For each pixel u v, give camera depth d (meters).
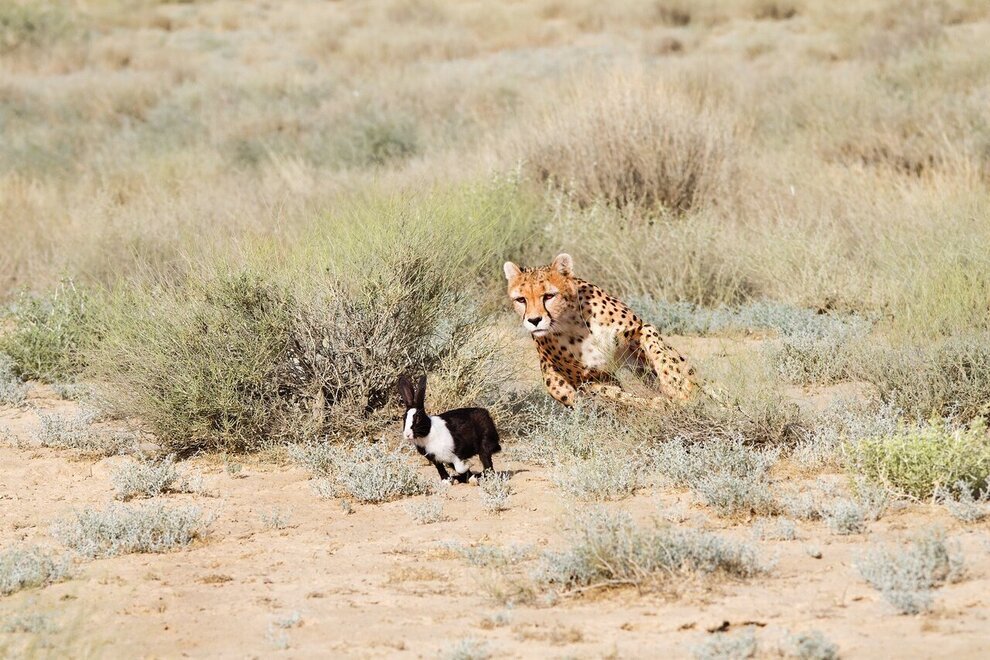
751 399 16.12
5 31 74.88
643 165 31.17
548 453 16.48
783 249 26.67
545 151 32.62
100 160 42.28
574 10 82.00
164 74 63.56
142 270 22.06
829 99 42.81
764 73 50.78
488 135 37.56
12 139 47.97
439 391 18.05
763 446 16.03
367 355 18.03
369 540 13.31
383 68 63.66
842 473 14.80
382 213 20.38
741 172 32.00
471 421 15.43
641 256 27.42
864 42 58.34
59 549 13.35
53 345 23.05
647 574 11.23
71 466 16.97
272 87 58.84
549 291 16.42
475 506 14.50
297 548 13.12
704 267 27.19
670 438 16.03
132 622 10.73
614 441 15.96
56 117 54.38
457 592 11.30
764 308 24.83
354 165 40.66
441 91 52.50
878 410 16.67
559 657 9.31
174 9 94.62
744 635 9.48
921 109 38.31
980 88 41.75
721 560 11.41
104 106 56.00
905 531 12.48
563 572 11.34
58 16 78.31
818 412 16.80
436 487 15.31
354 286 18.36
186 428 17.28
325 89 57.78
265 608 11.04
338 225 20.33
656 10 77.44
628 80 35.00
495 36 76.44
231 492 15.56
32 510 15.00
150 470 15.70
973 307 18.84
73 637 10.12
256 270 18.36
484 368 18.77
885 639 9.36
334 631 10.28
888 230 26.84
